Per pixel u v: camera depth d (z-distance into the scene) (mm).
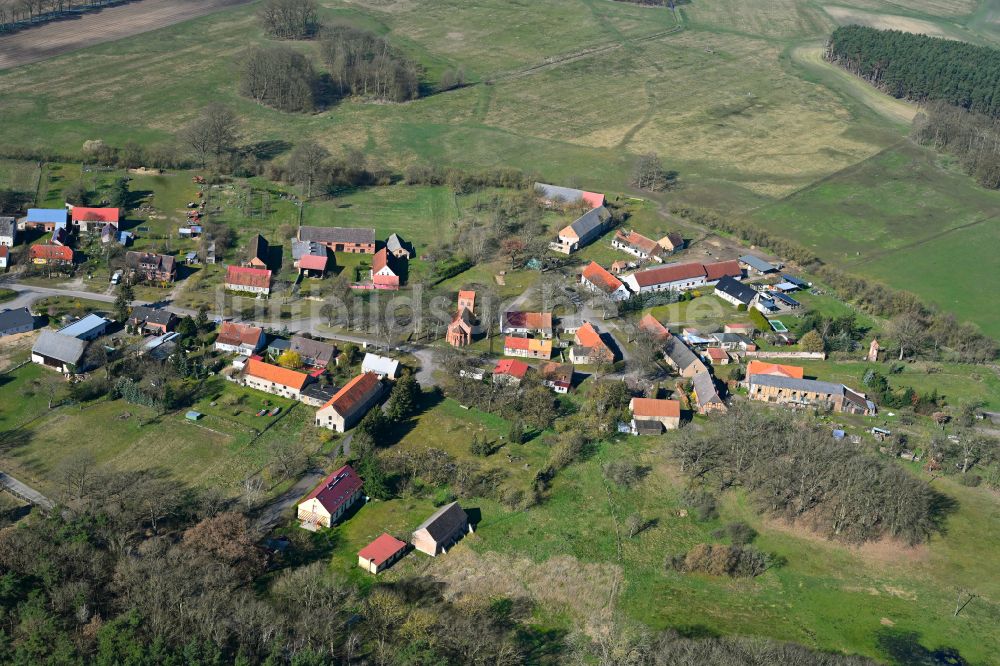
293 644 150500
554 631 162625
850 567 182500
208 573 160250
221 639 148875
